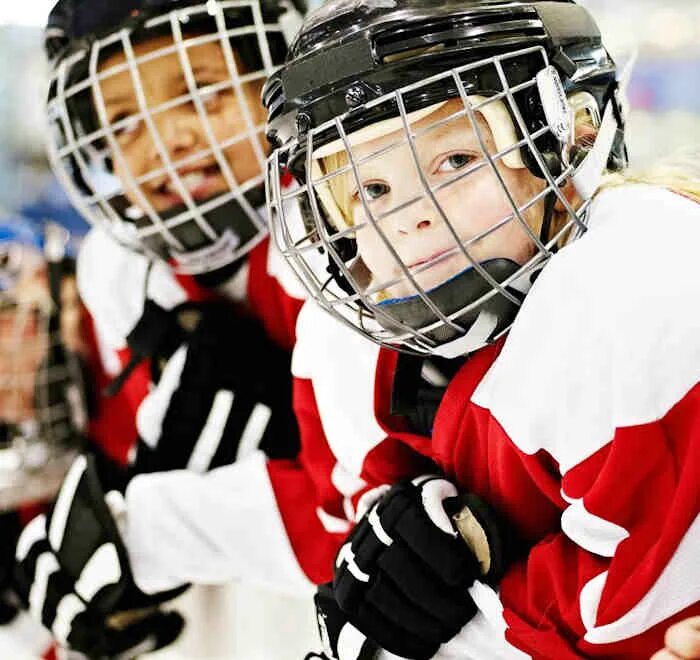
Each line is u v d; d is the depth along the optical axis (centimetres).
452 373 102
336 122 87
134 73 126
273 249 136
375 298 98
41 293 169
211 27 128
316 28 91
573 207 90
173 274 143
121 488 132
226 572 128
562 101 86
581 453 82
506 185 87
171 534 127
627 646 82
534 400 84
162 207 132
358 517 112
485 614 93
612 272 80
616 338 78
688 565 77
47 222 175
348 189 93
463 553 94
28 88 258
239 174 131
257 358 139
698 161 97
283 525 124
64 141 139
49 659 164
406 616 96
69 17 129
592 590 83
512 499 95
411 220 89
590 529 82
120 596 127
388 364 106
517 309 90
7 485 162
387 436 108
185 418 138
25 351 167
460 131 88
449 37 85
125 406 172
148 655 159
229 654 163
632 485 79
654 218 83
